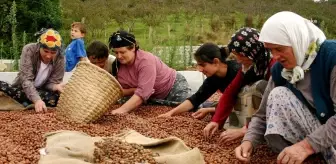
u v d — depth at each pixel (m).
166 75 6.90
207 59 5.42
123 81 6.64
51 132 4.65
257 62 4.92
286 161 3.68
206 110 5.80
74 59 9.27
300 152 3.67
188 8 23.91
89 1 24.23
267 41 3.86
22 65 6.42
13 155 4.10
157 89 6.85
